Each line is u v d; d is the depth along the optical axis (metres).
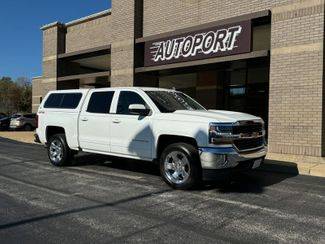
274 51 13.38
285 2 13.21
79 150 10.78
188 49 16.17
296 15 12.89
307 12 12.64
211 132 7.91
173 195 7.93
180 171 8.39
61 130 11.53
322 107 12.32
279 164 11.32
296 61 12.85
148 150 9.02
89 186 8.75
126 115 9.58
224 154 7.88
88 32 22.14
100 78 22.27
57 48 23.55
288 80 13.02
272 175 10.16
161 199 7.61
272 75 13.41
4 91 74.88
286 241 5.37
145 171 10.58
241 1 14.80
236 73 20.12
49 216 6.54
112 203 7.34
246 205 7.17
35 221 6.29
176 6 17.28
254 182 9.23
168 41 16.94
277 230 5.80
